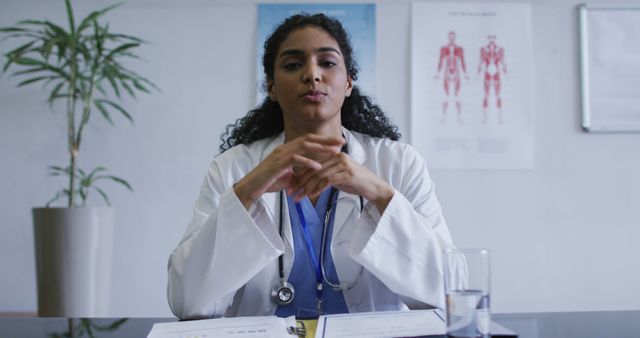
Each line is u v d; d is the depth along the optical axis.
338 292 1.05
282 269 1.04
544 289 2.34
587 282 2.34
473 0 2.37
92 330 0.76
